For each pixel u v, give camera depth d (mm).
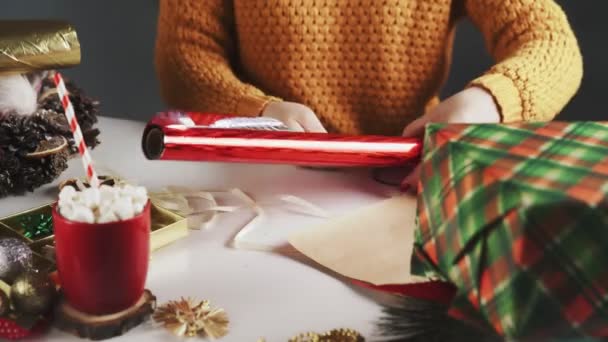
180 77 1640
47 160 1262
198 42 1646
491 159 874
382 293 990
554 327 816
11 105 1239
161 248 1082
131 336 918
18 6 2518
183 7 1638
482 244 851
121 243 885
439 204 917
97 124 1567
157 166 1357
